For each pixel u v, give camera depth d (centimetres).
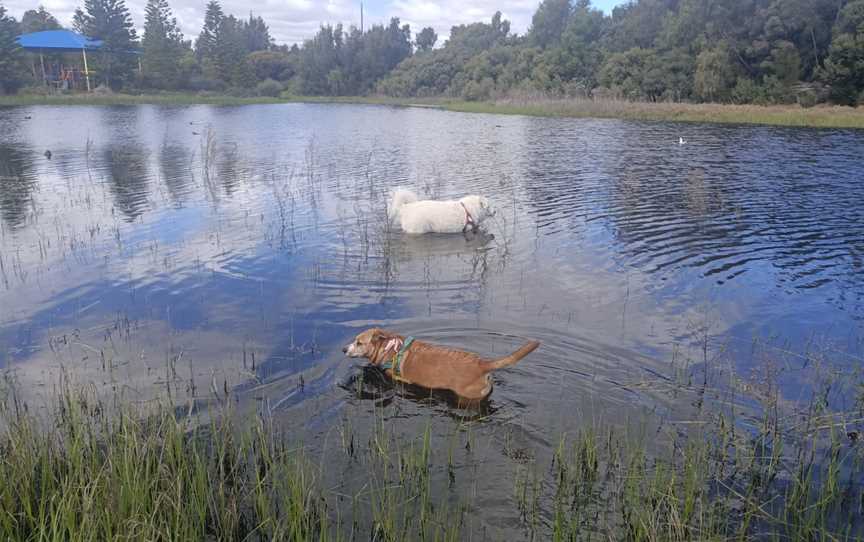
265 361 581
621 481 412
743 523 372
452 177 1578
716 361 581
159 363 577
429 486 409
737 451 443
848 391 530
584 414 490
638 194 1353
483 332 641
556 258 902
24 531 368
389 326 658
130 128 2906
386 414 494
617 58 5338
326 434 466
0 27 5272
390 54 9256
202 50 8562
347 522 377
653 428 471
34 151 2012
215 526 381
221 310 704
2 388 525
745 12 4816
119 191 1368
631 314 693
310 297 743
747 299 742
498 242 988
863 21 4131
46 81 6197
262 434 435
